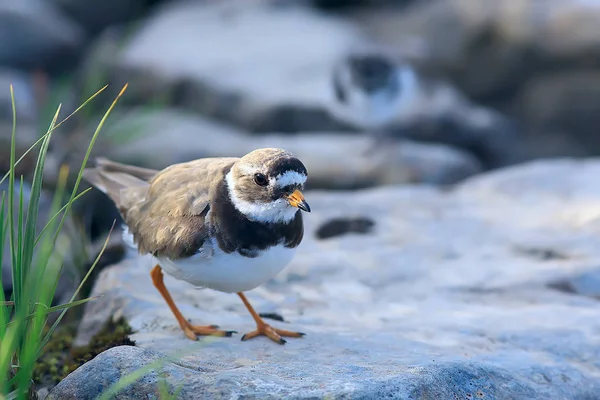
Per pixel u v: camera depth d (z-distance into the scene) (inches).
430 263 416.2
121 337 327.9
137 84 859.4
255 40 949.8
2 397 257.1
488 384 276.5
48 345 359.3
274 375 265.9
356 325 339.3
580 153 865.5
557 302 372.5
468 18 936.3
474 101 938.1
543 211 494.6
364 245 438.9
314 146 705.0
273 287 381.7
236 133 738.8
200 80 831.1
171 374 260.4
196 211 288.4
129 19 1095.6
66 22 1013.8
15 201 440.8
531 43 900.0
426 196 527.2
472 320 347.6
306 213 483.5
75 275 414.9
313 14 1087.0
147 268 387.9
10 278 379.2
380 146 698.2
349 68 690.2
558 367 305.3
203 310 348.5
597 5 887.1
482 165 810.8
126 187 328.8
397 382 258.5
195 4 1139.9
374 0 1138.7
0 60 909.8
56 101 713.6
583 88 877.2
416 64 940.6
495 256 425.4
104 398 247.4
